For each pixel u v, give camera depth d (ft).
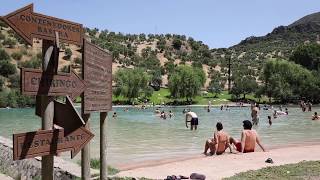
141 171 39.75
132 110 228.22
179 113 191.11
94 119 146.41
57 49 17.98
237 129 100.27
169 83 321.93
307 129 97.09
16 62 379.14
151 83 374.43
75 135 19.06
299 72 319.88
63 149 18.35
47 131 17.44
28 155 16.61
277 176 35.37
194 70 351.05
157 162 47.96
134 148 63.52
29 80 16.75
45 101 17.89
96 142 69.41
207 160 46.06
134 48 567.59
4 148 45.98
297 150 53.93
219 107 263.29
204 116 165.17
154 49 586.86
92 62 24.57
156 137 80.64
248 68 490.90
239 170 39.34
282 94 307.78
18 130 101.14
